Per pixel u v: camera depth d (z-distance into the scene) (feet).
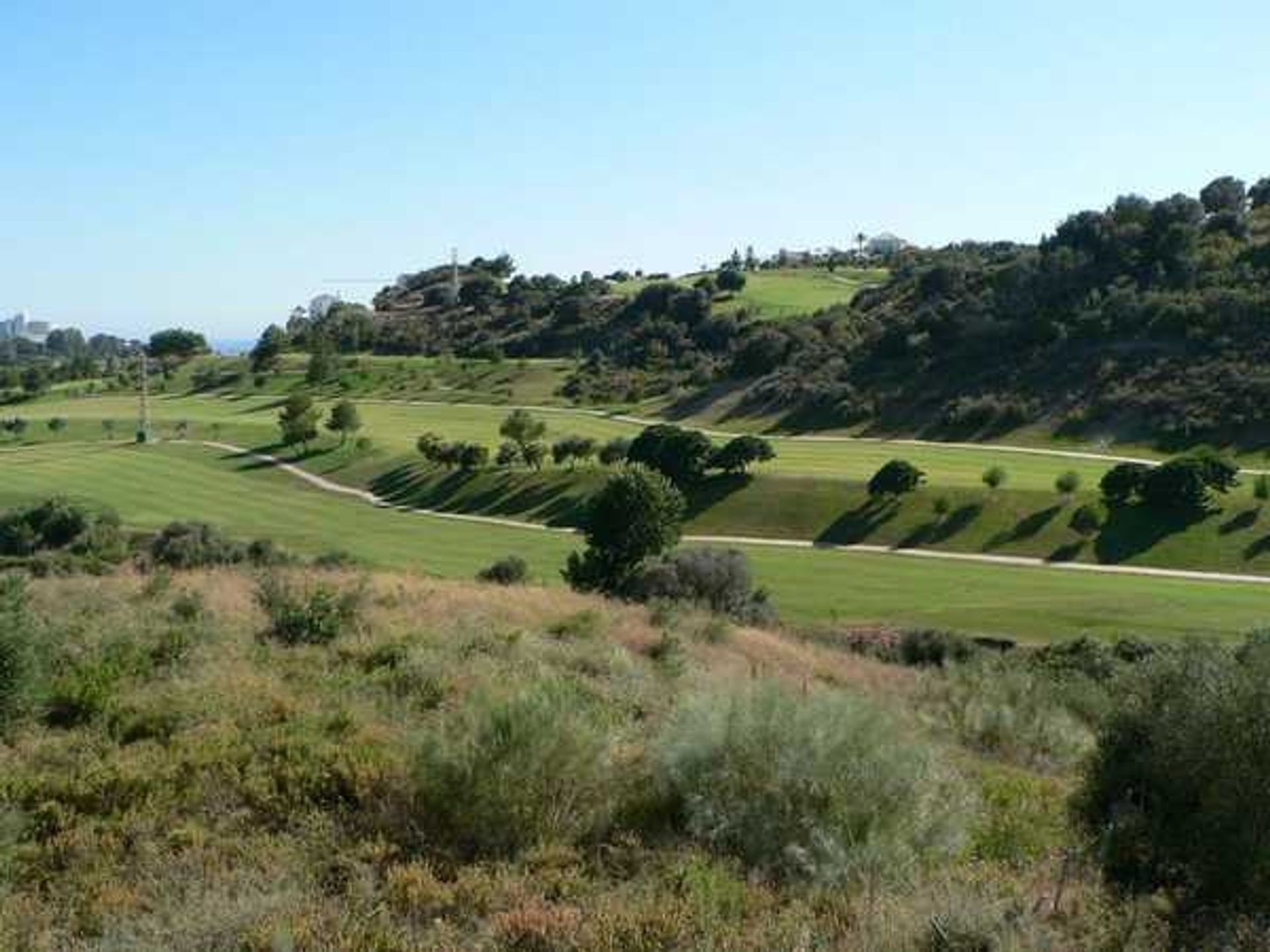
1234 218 375.86
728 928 18.79
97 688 31.71
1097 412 282.36
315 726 29.63
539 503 249.55
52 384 553.64
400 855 22.30
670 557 115.96
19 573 53.11
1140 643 102.68
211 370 555.69
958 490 216.95
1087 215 388.98
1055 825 27.12
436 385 453.58
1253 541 182.91
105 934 18.67
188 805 24.93
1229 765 22.26
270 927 18.40
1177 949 18.97
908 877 21.34
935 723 43.83
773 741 24.34
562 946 18.30
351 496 278.05
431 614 56.39
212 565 106.22
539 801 23.61
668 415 358.23
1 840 21.63
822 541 209.26
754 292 539.29
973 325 346.95
